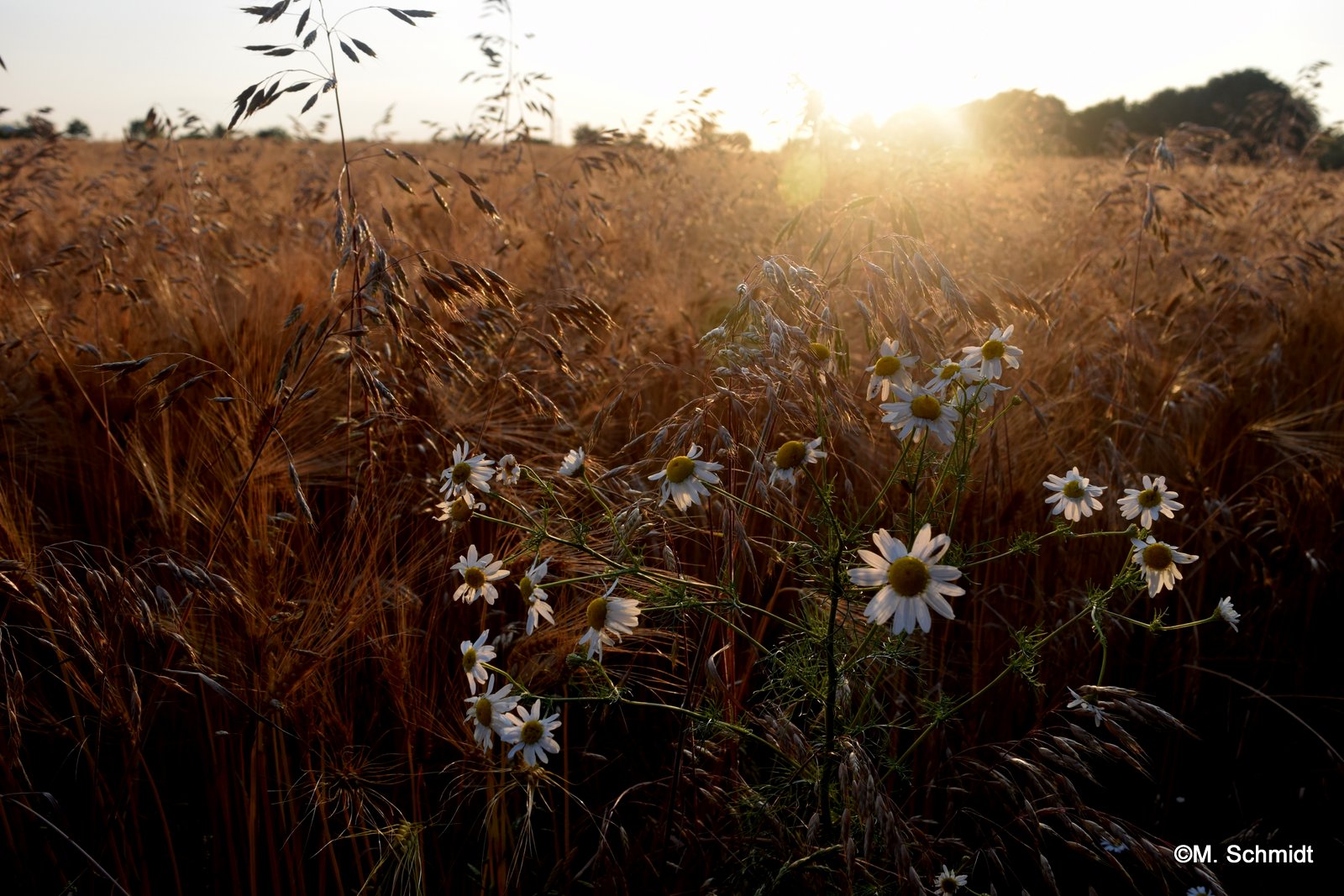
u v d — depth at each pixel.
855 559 1.86
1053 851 2.37
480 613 2.62
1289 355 4.60
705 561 2.69
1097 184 7.71
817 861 1.86
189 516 2.59
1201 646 3.07
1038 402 3.10
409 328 2.71
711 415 2.18
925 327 2.02
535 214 5.85
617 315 4.04
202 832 2.36
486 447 2.89
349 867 2.23
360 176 6.43
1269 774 2.74
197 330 3.66
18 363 3.27
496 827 2.03
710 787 2.05
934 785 2.28
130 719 1.97
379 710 2.39
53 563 2.07
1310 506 3.28
